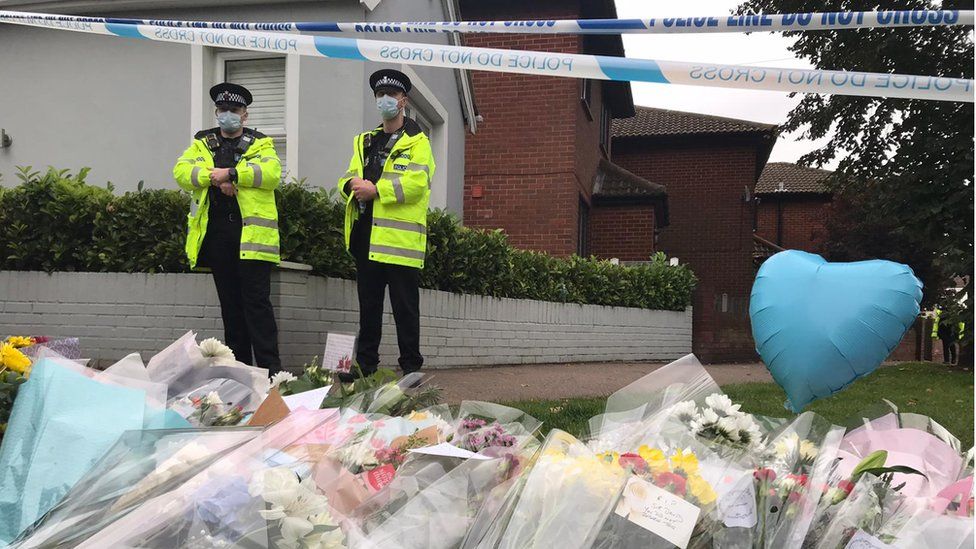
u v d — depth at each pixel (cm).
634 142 1723
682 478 102
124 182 659
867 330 150
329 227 516
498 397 467
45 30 679
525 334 784
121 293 512
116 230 520
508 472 113
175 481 90
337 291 522
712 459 114
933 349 1819
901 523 104
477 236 705
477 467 111
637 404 138
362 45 158
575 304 883
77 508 87
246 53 645
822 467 113
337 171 616
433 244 626
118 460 96
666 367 146
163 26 186
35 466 102
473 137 1059
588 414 365
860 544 100
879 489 113
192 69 643
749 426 125
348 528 94
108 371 129
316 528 88
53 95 677
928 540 98
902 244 1572
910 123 862
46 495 98
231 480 90
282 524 86
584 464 100
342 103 616
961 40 817
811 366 154
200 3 638
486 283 718
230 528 84
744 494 102
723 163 1681
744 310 1224
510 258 773
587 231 1250
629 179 1327
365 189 395
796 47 945
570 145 1030
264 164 391
